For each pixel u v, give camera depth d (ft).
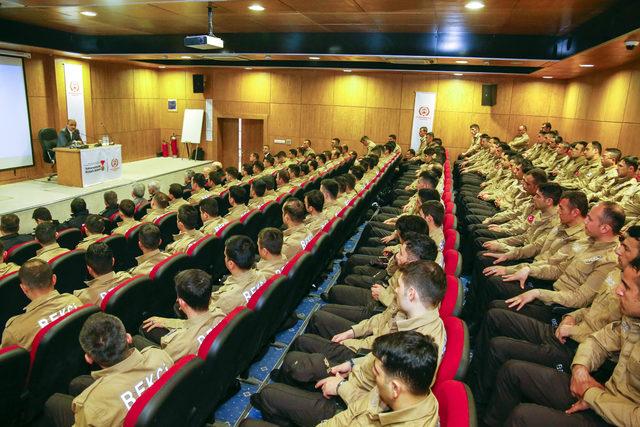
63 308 7.70
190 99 42.04
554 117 34.63
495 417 6.75
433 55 24.09
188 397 5.40
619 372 5.94
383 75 37.32
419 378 4.32
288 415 6.29
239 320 6.37
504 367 6.72
